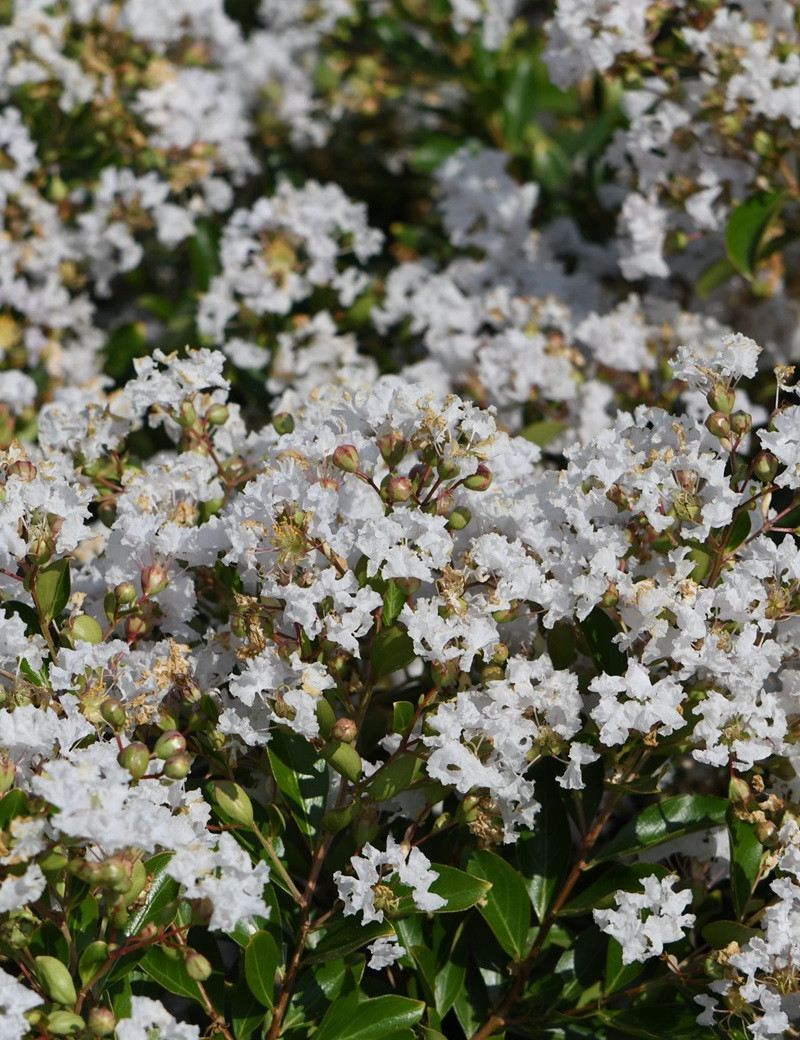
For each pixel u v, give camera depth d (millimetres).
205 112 1959
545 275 1881
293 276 1841
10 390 1821
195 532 1582
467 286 1887
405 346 1892
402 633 1553
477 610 1550
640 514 1568
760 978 1535
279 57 2430
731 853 1560
